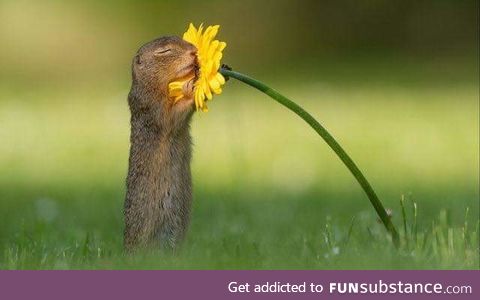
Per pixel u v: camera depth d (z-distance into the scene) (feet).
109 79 105.60
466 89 88.12
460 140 58.44
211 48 23.98
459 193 40.83
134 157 26.61
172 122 26.09
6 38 113.60
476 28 114.42
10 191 45.39
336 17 118.32
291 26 118.73
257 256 24.04
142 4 118.52
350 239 27.20
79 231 32.71
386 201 39.45
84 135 64.44
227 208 38.58
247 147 57.98
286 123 67.77
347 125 65.87
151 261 23.09
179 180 26.53
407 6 116.37
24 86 100.07
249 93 87.76
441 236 24.07
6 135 64.39
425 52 114.62
